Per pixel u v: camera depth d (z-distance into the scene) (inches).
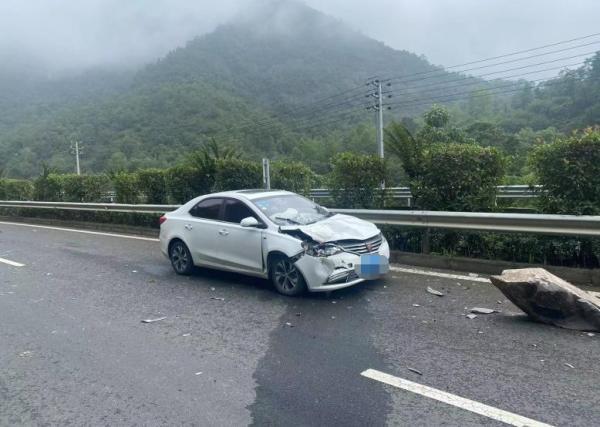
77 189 774.5
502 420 141.5
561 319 212.5
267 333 219.5
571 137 304.3
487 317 226.7
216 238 308.3
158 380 177.8
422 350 192.2
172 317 248.4
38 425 151.7
